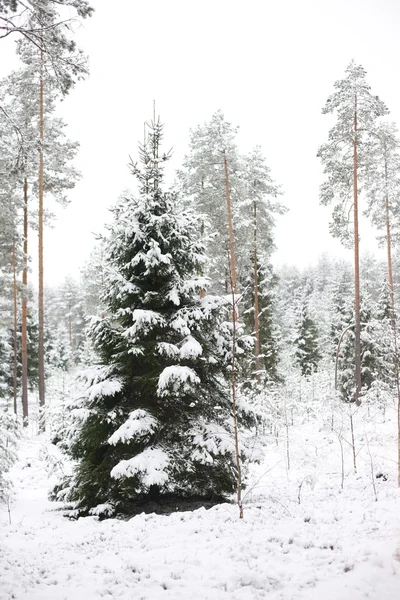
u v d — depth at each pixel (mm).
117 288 11898
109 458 11031
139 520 9500
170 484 11633
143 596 5719
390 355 12922
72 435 11422
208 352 11977
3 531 9977
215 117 27297
